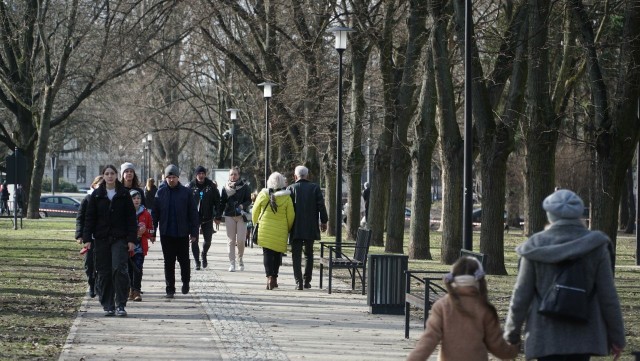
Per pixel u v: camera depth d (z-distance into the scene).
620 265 64.56
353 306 35.38
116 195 30.97
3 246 64.31
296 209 41.06
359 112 73.31
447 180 54.19
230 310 33.50
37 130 109.19
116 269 30.92
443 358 14.74
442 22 52.72
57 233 83.75
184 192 36.62
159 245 72.56
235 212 50.12
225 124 133.75
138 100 133.88
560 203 15.55
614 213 51.19
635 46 50.25
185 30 90.00
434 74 55.72
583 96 78.56
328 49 82.00
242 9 77.94
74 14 95.44
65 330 27.81
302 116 81.31
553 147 50.78
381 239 72.81
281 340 26.80
